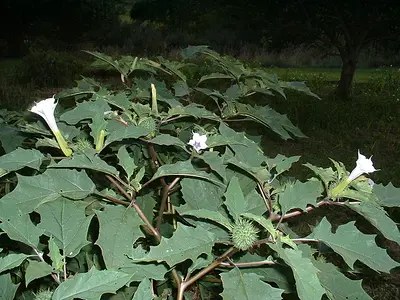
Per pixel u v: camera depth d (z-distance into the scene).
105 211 1.41
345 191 1.50
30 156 1.54
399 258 3.96
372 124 8.48
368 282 3.53
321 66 17.34
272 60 17.17
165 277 1.96
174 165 1.52
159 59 2.77
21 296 1.91
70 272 2.06
